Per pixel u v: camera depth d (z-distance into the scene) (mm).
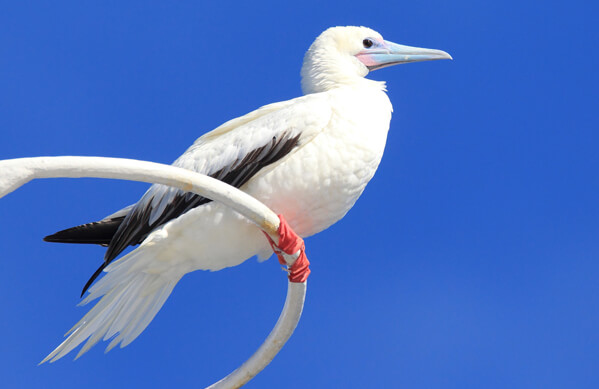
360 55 13789
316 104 11648
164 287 11945
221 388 11086
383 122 11938
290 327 10828
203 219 11344
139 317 11922
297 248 10469
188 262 11742
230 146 11805
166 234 11406
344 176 11523
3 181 8594
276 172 11477
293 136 11453
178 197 11711
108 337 11828
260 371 11102
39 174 8742
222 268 11984
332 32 13680
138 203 12109
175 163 12336
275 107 12102
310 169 11406
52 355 11586
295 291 10664
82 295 11969
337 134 11484
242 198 10000
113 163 9086
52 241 12203
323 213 11758
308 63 13242
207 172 11836
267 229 10336
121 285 11750
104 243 12508
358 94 12023
